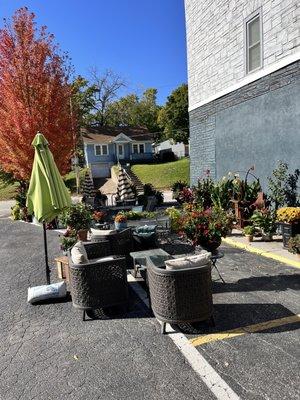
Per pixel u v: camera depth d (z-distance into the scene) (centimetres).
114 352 403
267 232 834
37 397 335
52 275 718
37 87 1445
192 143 1379
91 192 1816
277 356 369
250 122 984
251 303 501
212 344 402
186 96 4569
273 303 496
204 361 370
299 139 802
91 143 4272
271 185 892
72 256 523
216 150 1188
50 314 523
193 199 1152
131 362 380
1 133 1416
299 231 737
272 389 319
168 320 429
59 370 376
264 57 903
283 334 411
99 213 1091
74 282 495
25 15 1462
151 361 379
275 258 707
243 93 1007
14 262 852
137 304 536
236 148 1064
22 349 426
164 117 5031
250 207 934
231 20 1043
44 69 1470
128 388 337
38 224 1466
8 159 1469
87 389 341
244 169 1030
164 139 5534
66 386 348
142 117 5800
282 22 827
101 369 372
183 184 1925
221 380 337
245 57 988
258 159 960
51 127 1446
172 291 422
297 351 375
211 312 437
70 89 1557
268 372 344
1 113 1426
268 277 603
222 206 1031
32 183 596
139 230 774
